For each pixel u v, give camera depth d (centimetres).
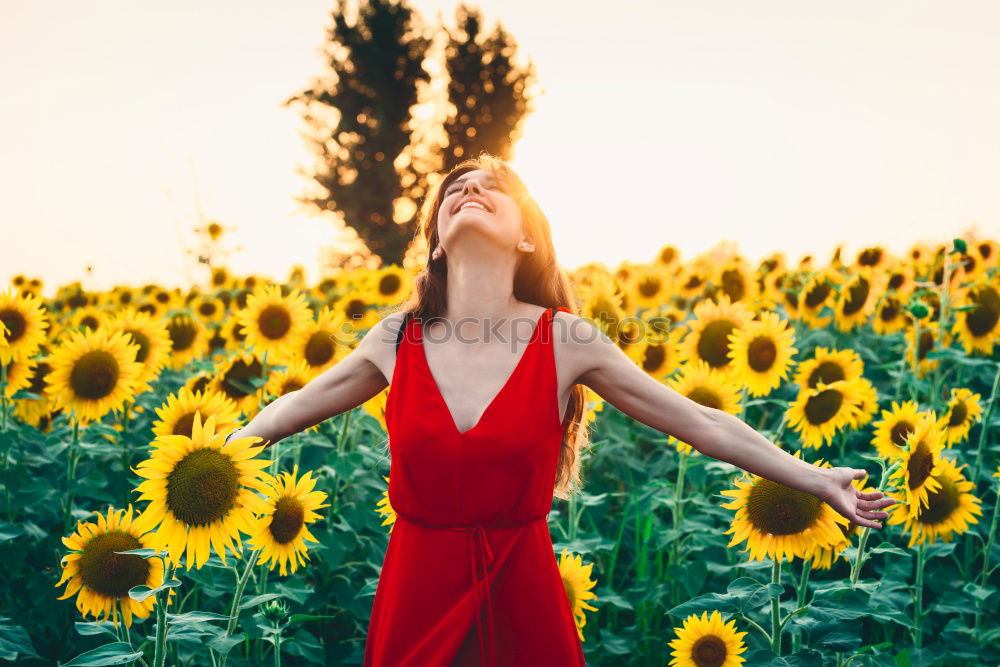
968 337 396
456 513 173
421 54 3347
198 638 205
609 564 345
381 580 188
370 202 3133
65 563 223
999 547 306
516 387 175
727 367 374
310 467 340
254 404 368
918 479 227
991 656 289
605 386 185
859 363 327
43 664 295
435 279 195
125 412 364
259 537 216
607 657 316
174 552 190
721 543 300
